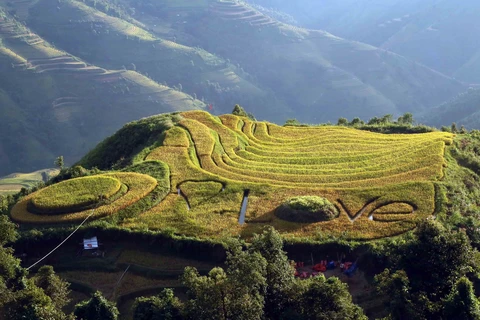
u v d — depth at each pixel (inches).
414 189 2082.9
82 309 1370.6
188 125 2920.8
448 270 1373.0
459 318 1215.6
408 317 1270.9
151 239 1817.2
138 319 1245.7
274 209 1979.6
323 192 2112.5
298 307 1202.0
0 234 1551.4
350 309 1184.8
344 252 1729.8
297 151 2691.9
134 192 2071.9
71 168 2417.6
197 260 1763.0
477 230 1756.9
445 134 2915.8
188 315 1151.6
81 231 1847.9
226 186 2178.9
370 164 2432.3
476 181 2333.9
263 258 1214.3
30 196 2114.9
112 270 1748.3
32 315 1192.2
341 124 3570.4
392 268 1514.5
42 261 1796.3
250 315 1095.0
